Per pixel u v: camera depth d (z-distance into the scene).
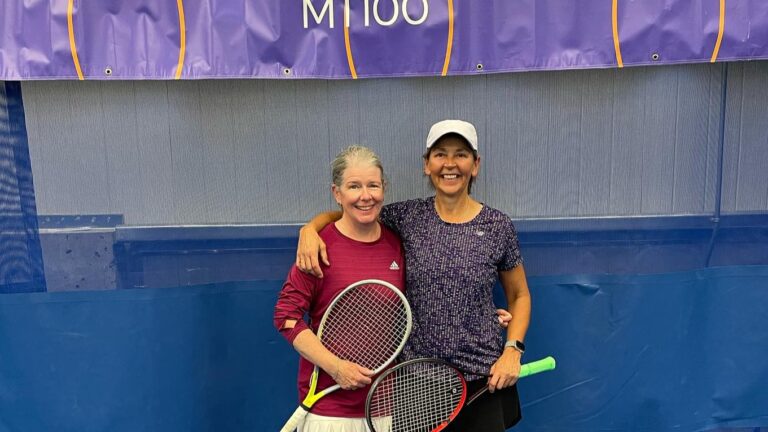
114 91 2.09
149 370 2.18
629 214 2.19
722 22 1.95
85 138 2.11
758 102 2.13
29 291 2.15
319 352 1.64
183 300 2.16
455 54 2.00
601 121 2.14
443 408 1.72
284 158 2.15
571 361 2.24
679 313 2.21
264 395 2.24
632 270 2.21
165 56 1.98
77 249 2.16
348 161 1.66
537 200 2.19
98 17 1.95
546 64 2.00
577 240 2.20
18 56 1.94
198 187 2.16
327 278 1.70
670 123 2.14
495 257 1.75
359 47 1.99
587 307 2.22
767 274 2.20
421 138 2.15
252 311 2.21
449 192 1.76
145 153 2.13
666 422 2.26
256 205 2.17
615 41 1.97
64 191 2.13
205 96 2.11
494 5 1.98
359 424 1.71
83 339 2.16
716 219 2.19
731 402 2.26
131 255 2.17
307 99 2.12
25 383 2.16
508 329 1.85
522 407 2.27
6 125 2.08
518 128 2.15
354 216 1.66
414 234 1.77
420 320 1.73
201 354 2.20
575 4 1.97
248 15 1.97
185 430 2.22
